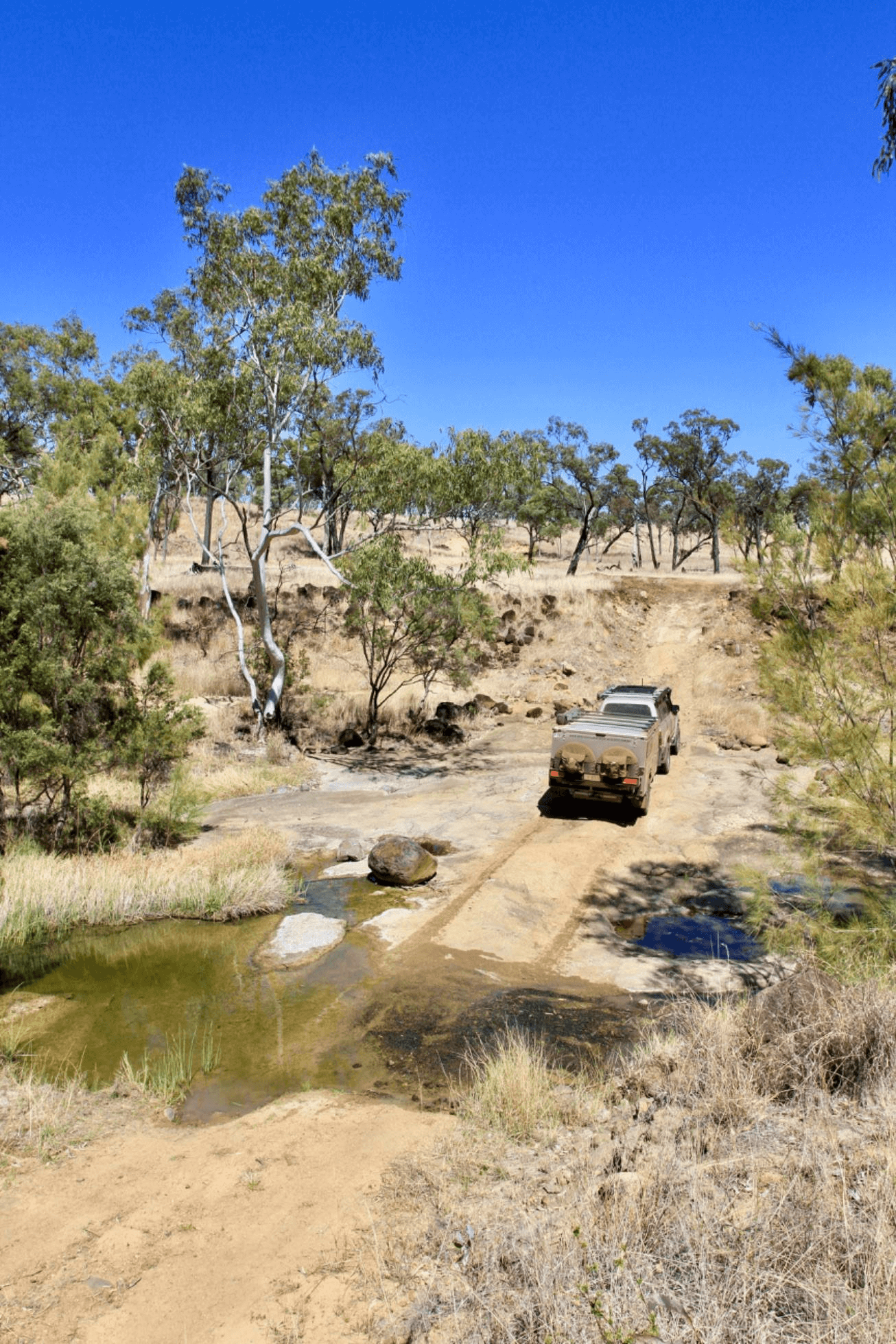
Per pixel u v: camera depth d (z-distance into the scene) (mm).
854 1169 3910
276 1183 5031
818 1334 2855
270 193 20750
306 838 13836
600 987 8414
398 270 22266
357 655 30125
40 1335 3727
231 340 20859
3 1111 6020
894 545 6473
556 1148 5137
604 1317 3051
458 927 9922
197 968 9055
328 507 22438
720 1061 5477
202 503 70562
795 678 6742
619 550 86875
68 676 11758
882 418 6391
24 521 11898
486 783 17438
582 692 27750
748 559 7078
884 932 6414
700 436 55375
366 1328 3596
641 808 14250
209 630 30688
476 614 21344
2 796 12617
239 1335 3654
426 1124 5727
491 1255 3789
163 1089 6383
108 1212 4773
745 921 9992
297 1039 7359
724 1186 3992
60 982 8695
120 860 11961
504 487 20281
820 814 6766
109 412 31891
